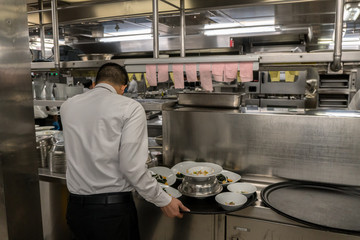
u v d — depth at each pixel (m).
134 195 2.03
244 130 2.23
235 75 2.25
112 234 1.68
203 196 1.90
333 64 2.00
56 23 2.84
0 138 1.41
